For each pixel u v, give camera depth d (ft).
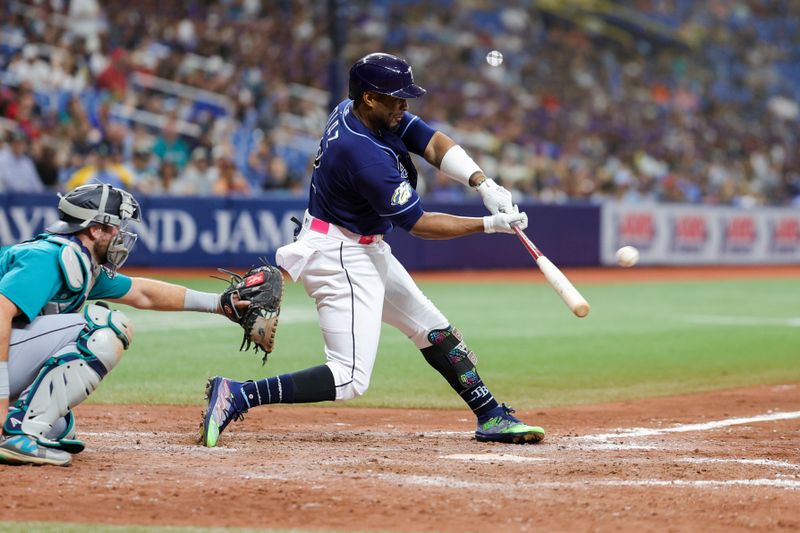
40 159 237.45
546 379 113.19
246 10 342.44
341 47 266.16
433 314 73.00
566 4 448.65
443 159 70.33
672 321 175.63
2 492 53.67
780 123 456.45
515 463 65.10
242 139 276.41
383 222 69.15
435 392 102.58
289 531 47.75
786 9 512.63
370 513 51.34
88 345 60.08
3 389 58.49
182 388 100.89
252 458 65.31
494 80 386.93
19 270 58.44
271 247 254.47
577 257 302.45
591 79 418.72
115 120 269.03
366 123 67.41
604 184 337.52
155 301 65.92
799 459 68.13
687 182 368.27
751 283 272.51
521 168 325.21
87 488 55.06
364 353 69.67
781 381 114.42
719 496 55.52
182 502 52.70
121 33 303.07
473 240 284.41
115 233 61.93
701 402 99.45
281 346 133.59
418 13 405.18
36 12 286.87
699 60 470.80
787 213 355.97
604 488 57.31
